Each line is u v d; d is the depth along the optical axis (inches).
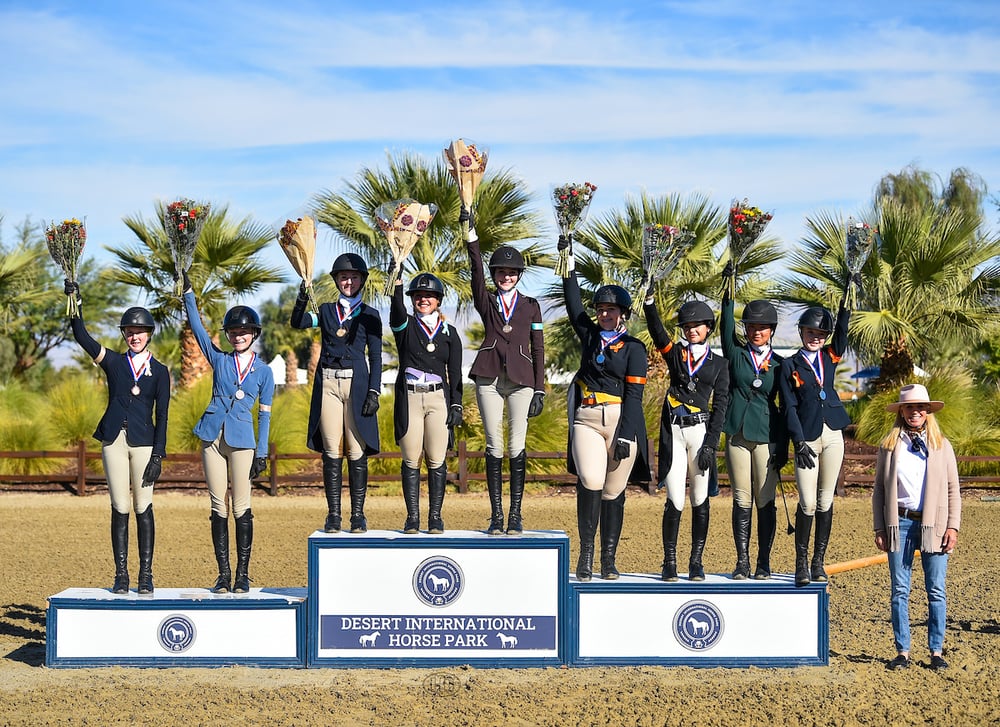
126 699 282.2
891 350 871.1
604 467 317.7
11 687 293.9
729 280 326.6
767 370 318.7
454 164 322.7
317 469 817.5
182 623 314.5
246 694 285.9
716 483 324.5
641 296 318.3
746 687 293.1
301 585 442.9
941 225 800.9
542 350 326.0
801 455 310.7
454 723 263.7
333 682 297.3
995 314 828.0
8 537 581.3
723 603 315.0
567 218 329.1
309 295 324.5
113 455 321.4
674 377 320.5
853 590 438.6
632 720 266.8
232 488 323.3
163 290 916.6
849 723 265.3
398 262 315.9
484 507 693.9
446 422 321.4
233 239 895.7
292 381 1967.3
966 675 305.9
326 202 772.6
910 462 313.0
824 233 809.5
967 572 476.4
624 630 314.0
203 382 849.5
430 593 311.4
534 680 299.1
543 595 311.9
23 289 1002.1
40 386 1551.4
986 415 877.2
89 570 480.7
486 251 781.3
